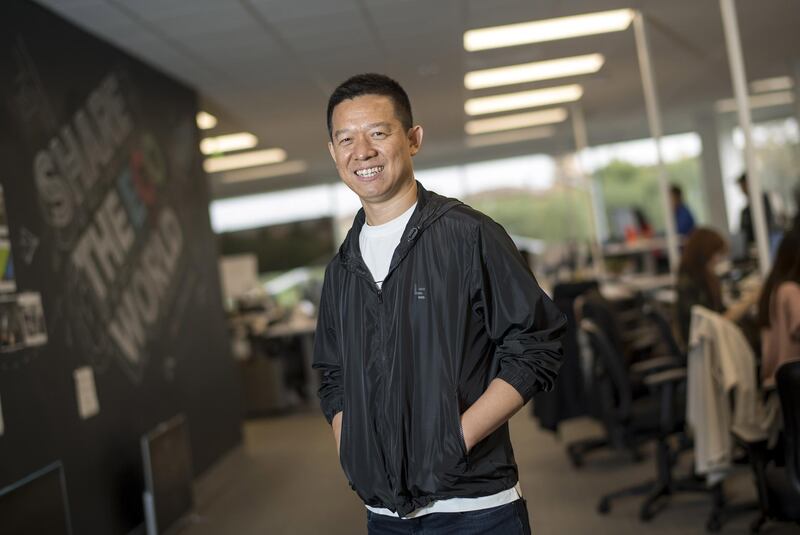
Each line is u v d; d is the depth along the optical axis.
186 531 5.15
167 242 6.06
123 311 5.08
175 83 6.84
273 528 5.06
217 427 6.71
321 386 2.05
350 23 5.99
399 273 1.79
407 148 1.84
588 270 11.02
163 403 5.56
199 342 6.52
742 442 3.40
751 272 7.64
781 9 7.45
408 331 1.77
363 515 5.16
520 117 11.80
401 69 7.74
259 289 11.33
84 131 4.86
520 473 5.73
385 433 1.78
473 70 8.26
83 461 4.31
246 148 10.92
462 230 1.78
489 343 1.81
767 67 10.38
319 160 13.17
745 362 3.64
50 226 4.25
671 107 12.66
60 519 3.47
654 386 4.37
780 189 13.37
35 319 3.97
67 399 4.21
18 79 4.16
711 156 13.80
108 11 4.86
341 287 1.90
